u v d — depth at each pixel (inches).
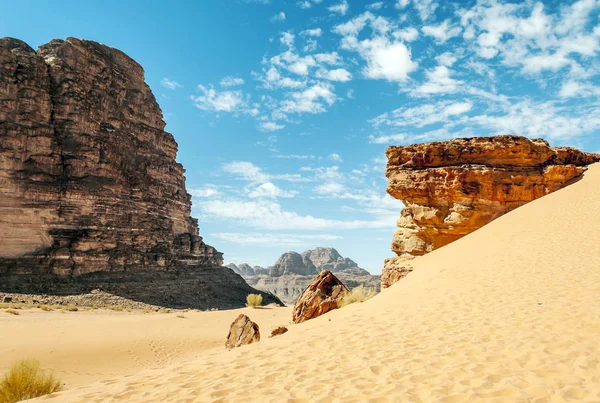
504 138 957.2
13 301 1581.0
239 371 289.9
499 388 208.5
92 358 720.3
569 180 949.8
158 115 3250.5
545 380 213.8
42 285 1841.8
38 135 2113.7
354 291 819.4
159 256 2477.9
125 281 2167.8
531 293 423.5
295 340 375.2
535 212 845.2
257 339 584.7
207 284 2758.4
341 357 298.7
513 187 928.3
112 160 2487.7
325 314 737.6
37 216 2005.4
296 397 225.9
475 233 871.1
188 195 3425.2
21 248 1937.7
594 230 673.0
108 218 2298.2
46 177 2089.1
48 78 2314.2
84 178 2278.5
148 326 1154.0
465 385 217.5
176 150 3383.4
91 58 2603.3
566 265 526.6
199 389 255.1
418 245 992.2
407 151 1008.9
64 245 2047.2
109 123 2628.0
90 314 1477.6
